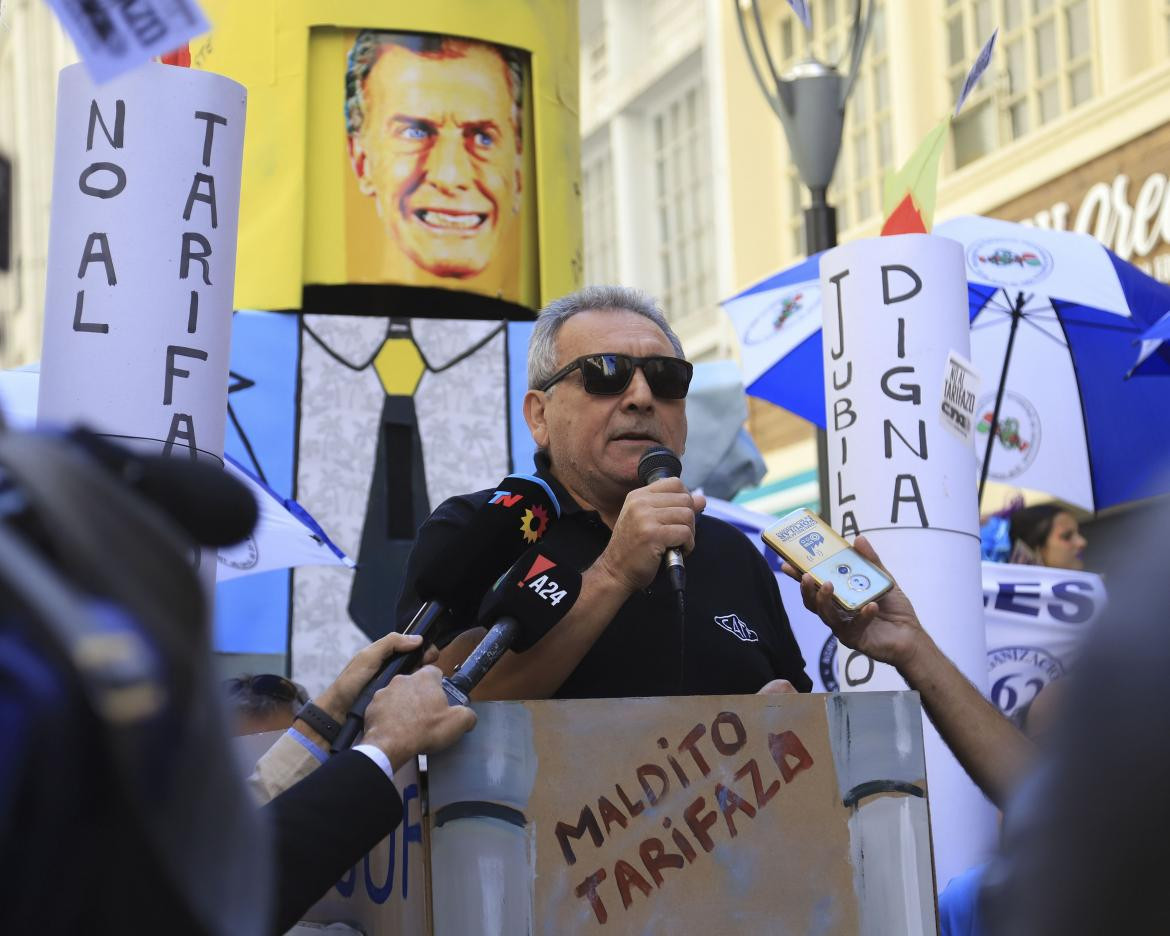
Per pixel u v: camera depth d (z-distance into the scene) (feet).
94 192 8.73
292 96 14.84
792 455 45.93
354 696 7.04
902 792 7.12
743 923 6.85
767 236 48.55
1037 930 4.06
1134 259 34.94
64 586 3.59
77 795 3.49
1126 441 19.77
